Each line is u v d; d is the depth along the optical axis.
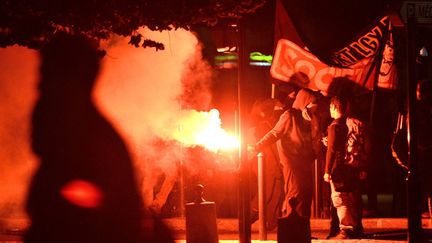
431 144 12.69
